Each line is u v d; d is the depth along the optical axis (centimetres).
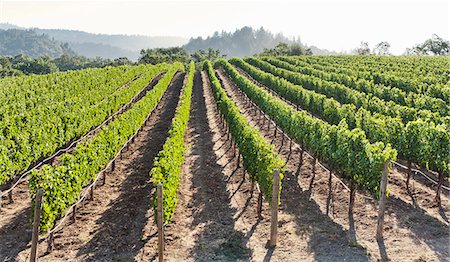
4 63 11519
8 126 1655
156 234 1070
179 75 6381
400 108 2036
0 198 1234
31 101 2619
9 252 980
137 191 1403
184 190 1416
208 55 12725
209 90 4528
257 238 1045
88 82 3769
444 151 1146
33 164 1698
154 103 3014
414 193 1282
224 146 2069
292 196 1320
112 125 1695
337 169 1241
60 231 1087
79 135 2056
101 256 959
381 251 947
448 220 1083
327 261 919
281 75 4869
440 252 928
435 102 2267
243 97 3700
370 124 1664
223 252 978
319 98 2406
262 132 2344
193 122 2766
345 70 4800
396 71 4781
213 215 1198
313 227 1088
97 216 1187
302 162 1675
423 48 10681
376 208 1181
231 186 1451
